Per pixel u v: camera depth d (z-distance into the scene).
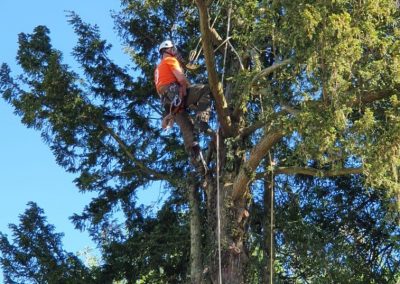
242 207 13.47
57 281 16.34
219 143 13.75
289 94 12.00
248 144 13.94
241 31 13.56
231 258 13.09
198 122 12.23
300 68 11.45
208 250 13.44
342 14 10.37
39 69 16.66
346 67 10.64
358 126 10.79
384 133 10.77
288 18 10.99
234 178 13.52
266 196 15.48
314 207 16.62
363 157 10.81
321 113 10.86
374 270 16.20
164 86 12.18
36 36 17.06
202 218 15.43
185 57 16.62
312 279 15.33
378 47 10.98
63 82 16.30
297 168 12.77
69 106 16.38
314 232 15.70
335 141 11.09
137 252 16.66
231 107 13.91
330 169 13.23
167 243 16.42
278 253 15.70
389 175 10.97
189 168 16.84
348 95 10.87
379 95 11.39
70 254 17.02
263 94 12.31
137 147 16.98
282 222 15.73
